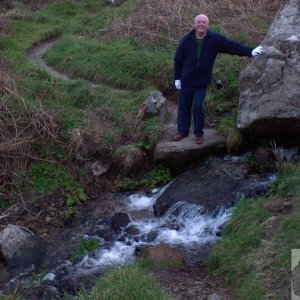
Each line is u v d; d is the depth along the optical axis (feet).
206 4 32.24
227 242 16.21
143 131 23.02
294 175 18.13
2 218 19.74
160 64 26.84
